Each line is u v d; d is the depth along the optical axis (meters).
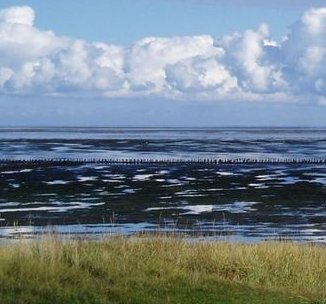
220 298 11.93
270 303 12.02
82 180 66.81
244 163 98.50
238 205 45.94
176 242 16.91
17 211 41.97
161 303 11.12
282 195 52.56
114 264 13.47
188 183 63.41
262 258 15.59
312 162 100.31
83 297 10.78
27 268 11.87
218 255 15.44
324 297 13.22
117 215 40.12
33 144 188.00
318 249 17.86
